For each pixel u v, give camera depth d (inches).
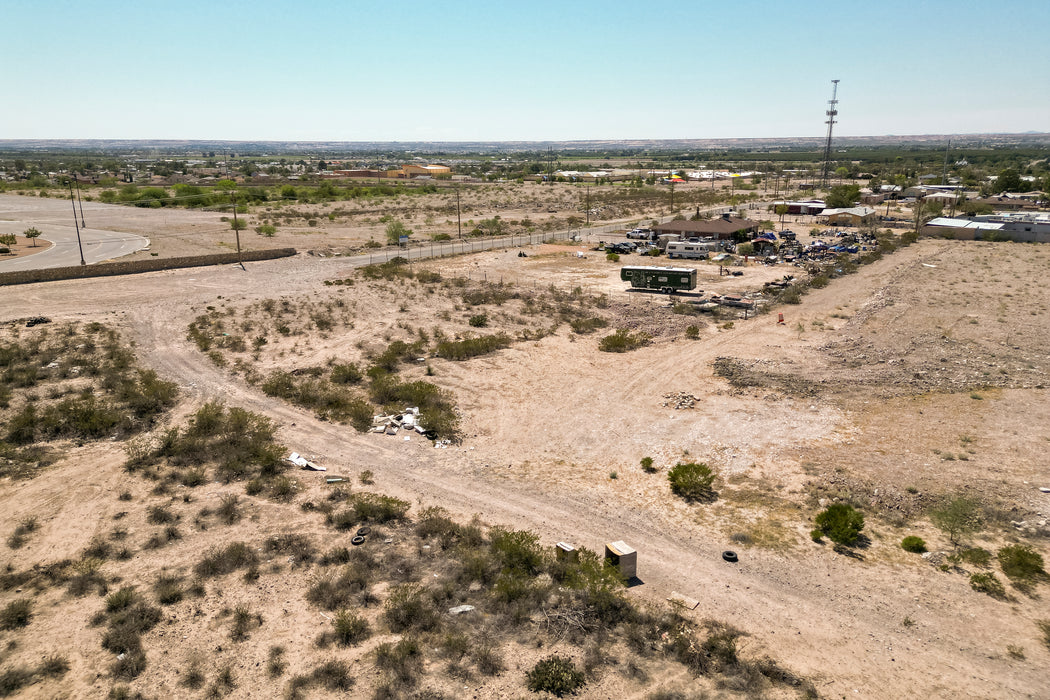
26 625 831.1
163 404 1643.7
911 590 957.8
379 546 1052.5
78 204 6013.8
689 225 4308.6
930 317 2486.5
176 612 866.8
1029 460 1339.8
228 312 2527.1
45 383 1737.2
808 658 821.9
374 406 1688.0
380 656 784.9
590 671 778.8
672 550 1071.6
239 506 1163.3
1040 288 2950.3
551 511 1198.3
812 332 2336.4
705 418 1619.1
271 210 5940.0
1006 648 834.8
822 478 1288.1
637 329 2421.3
